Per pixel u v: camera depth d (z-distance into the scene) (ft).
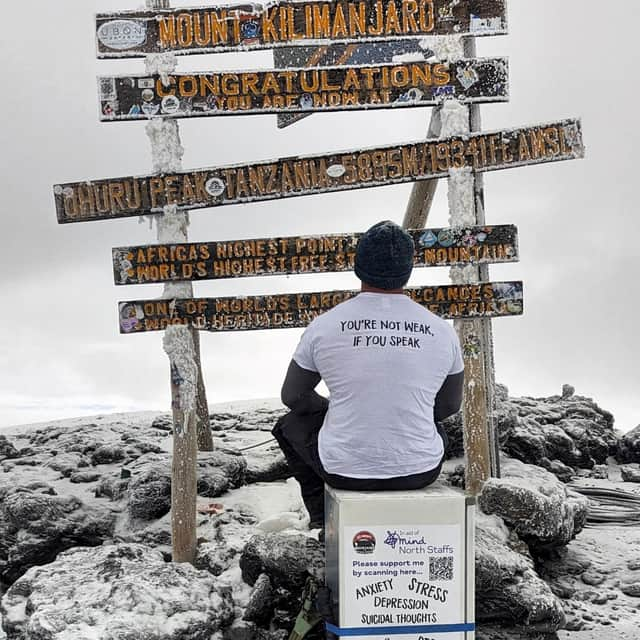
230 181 12.34
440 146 12.48
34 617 9.24
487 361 13.58
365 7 12.42
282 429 10.14
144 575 10.14
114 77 12.24
